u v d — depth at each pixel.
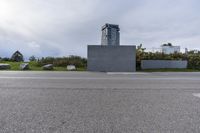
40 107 4.93
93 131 3.35
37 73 17.38
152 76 15.05
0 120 3.87
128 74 17.67
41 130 3.36
